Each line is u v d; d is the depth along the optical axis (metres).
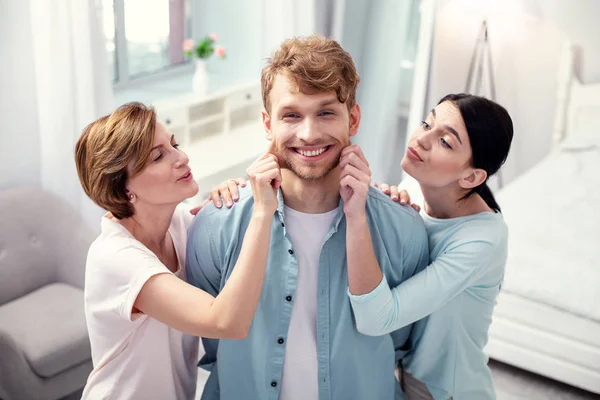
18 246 2.45
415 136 1.58
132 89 3.44
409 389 1.74
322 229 1.44
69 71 2.40
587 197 3.20
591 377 2.56
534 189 3.31
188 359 1.60
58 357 2.18
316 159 1.34
